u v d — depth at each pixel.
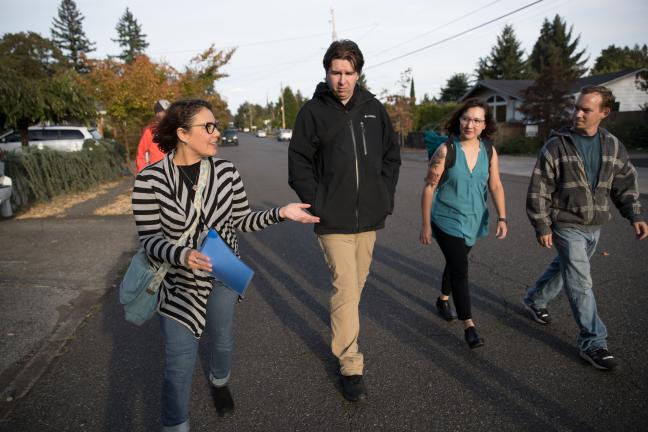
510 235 5.79
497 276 4.33
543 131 20.14
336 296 2.58
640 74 24.91
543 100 19.69
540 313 3.33
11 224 7.08
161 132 1.90
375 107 2.58
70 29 56.00
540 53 52.06
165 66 15.29
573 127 2.74
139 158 4.99
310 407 2.45
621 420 2.26
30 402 2.52
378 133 2.56
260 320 3.57
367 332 3.31
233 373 2.80
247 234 6.43
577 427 2.22
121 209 8.18
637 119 21.28
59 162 9.76
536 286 3.31
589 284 2.75
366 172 2.49
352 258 2.57
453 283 3.00
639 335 3.06
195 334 1.96
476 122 2.82
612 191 2.85
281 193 10.77
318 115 2.46
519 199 8.46
